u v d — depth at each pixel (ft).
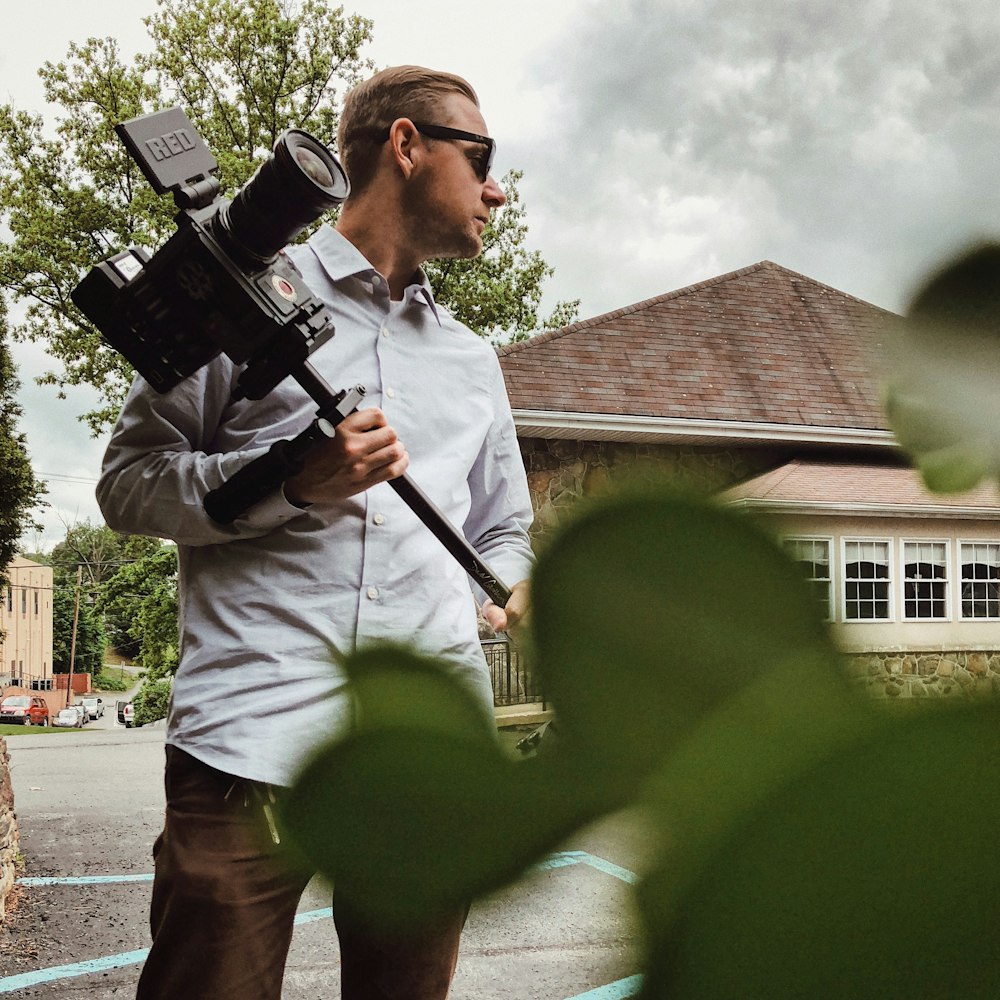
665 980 0.28
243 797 4.91
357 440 4.72
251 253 3.95
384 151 5.94
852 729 0.29
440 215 5.94
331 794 0.40
